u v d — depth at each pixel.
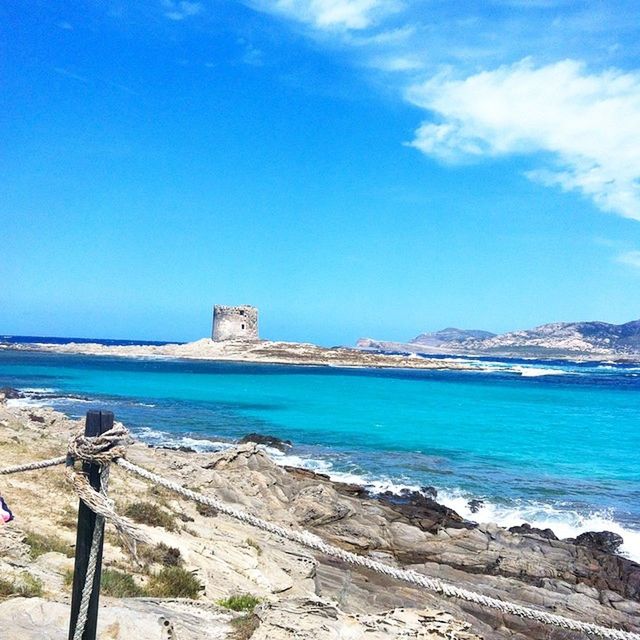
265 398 68.38
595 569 19.78
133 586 11.23
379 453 38.09
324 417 54.16
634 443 42.84
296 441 42.06
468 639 9.66
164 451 31.56
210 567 14.56
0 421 29.27
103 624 7.41
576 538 22.80
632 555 21.62
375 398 71.19
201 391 74.12
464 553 20.62
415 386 91.25
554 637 15.45
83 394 66.81
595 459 36.91
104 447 5.07
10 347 170.88
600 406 68.44
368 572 18.66
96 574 5.14
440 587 4.98
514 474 32.78
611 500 27.86
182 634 8.02
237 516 5.08
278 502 24.89
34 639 6.65
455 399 72.56
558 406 67.50
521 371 154.88
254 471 27.83
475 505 26.91
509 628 15.82
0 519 6.16
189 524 18.05
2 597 8.70
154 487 21.47
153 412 55.16
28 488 17.41
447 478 31.62
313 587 16.17
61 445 26.17
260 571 15.66
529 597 17.42
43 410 41.25
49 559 11.72
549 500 27.69
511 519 25.39
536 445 41.56
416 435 45.09
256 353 150.38
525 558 20.17
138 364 123.19
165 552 14.16
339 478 31.47
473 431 47.44
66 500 16.98
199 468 26.86
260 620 9.02
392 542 21.81
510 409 63.31
